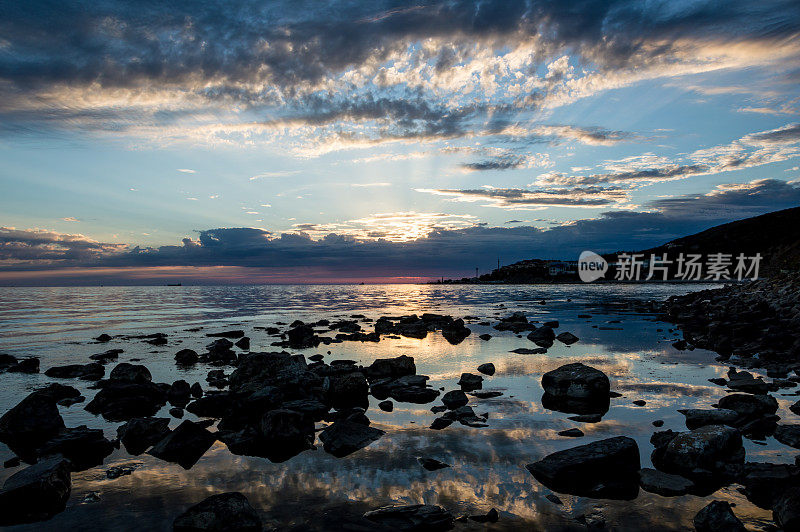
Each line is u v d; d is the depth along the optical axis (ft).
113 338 91.97
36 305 211.61
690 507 21.93
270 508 22.16
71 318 140.05
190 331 104.83
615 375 52.90
